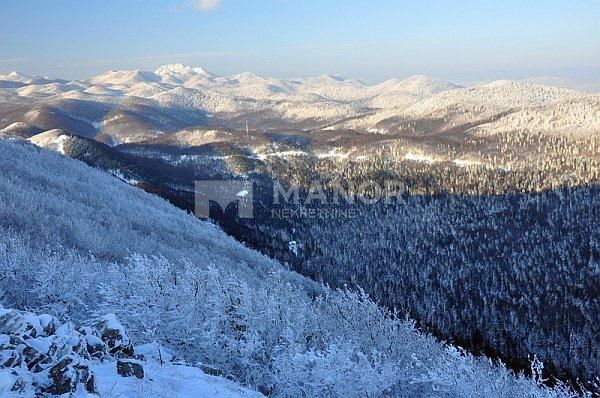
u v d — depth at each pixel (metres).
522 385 11.34
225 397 8.05
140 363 8.35
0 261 16.03
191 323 13.06
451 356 12.75
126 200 44.09
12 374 5.90
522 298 109.31
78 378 6.46
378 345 15.93
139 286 13.81
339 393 10.72
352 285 109.44
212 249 38.56
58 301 14.20
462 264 139.00
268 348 13.04
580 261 127.50
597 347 79.75
